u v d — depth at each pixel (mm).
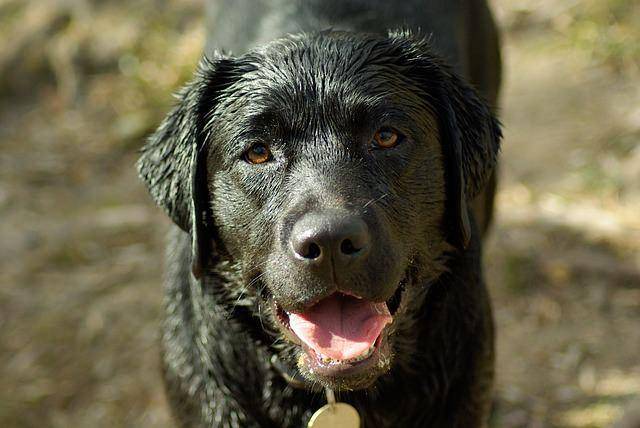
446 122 3527
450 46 4512
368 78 3365
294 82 3350
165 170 3662
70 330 5723
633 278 5652
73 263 6254
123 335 5656
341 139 3275
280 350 3617
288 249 3098
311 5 4418
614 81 7246
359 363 3137
